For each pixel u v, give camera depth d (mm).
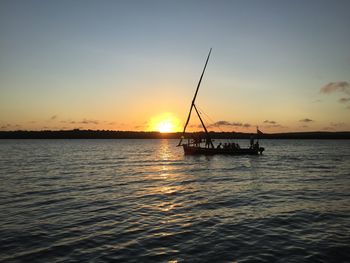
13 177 31297
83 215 15422
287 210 16469
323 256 9898
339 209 16672
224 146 58781
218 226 13391
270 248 10656
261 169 39406
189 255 10023
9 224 13734
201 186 25312
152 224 13742
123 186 25438
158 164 47875
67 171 37438
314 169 39438
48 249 10609
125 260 9625
